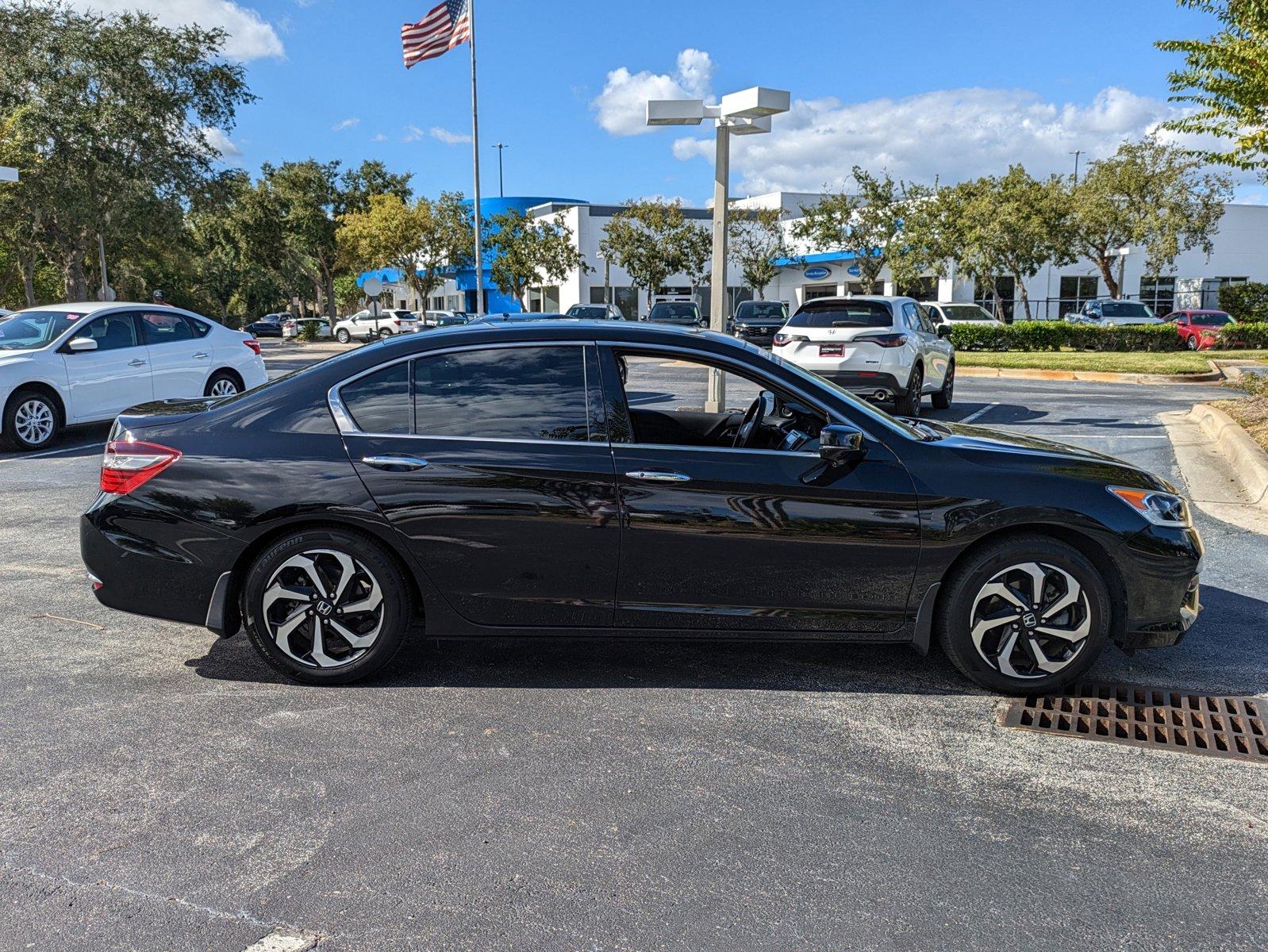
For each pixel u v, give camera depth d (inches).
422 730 138.3
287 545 148.8
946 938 92.9
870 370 453.4
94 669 160.9
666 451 148.9
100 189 1224.8
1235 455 352.2
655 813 116.0
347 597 151.3
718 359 153.3
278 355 1317.7
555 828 112.3
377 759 129.2
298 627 151.9
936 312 1216.2
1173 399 573.9
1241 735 140.1
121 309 435.2
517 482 146.8
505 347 153.0
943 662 167.6
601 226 1710.1
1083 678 160.4
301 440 149.7
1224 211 1416.1
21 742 133.6
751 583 149.2
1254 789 124.3
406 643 173.2
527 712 144.7
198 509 148.1
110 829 111.3
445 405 150.9
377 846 108.3
